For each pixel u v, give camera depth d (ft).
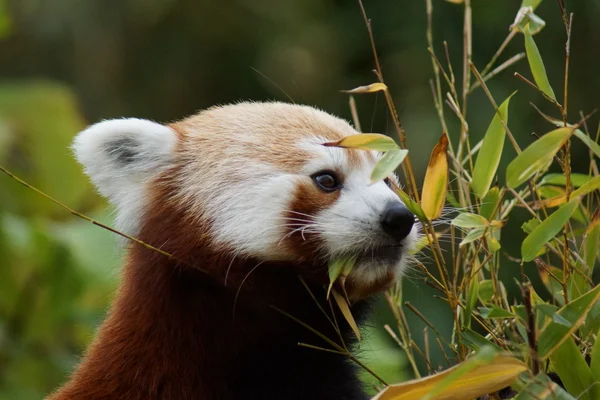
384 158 18.88
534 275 45.73
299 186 22.21
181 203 23.26
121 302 23.97
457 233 32.96
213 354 22.86
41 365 36.94
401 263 22.25
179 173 23.76
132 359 23.21
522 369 17.24
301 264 21.97
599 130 22.58
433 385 17.07
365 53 61.26
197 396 22.86
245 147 23.27
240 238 22.11
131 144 24.57
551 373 21.45
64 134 42.68
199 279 22.71
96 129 24.68
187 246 22.74
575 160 50.03
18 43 62.85
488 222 19.77
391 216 21.38
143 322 23.17
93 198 42.45
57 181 42.29
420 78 54.39
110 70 63.41
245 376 23.07
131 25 64.23
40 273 36.81
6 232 36.60
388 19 57.52
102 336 24.16
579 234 22.81
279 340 22.93
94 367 23.73
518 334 21.27
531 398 17.37
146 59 64.85
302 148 22.80
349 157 22.52
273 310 22.66
